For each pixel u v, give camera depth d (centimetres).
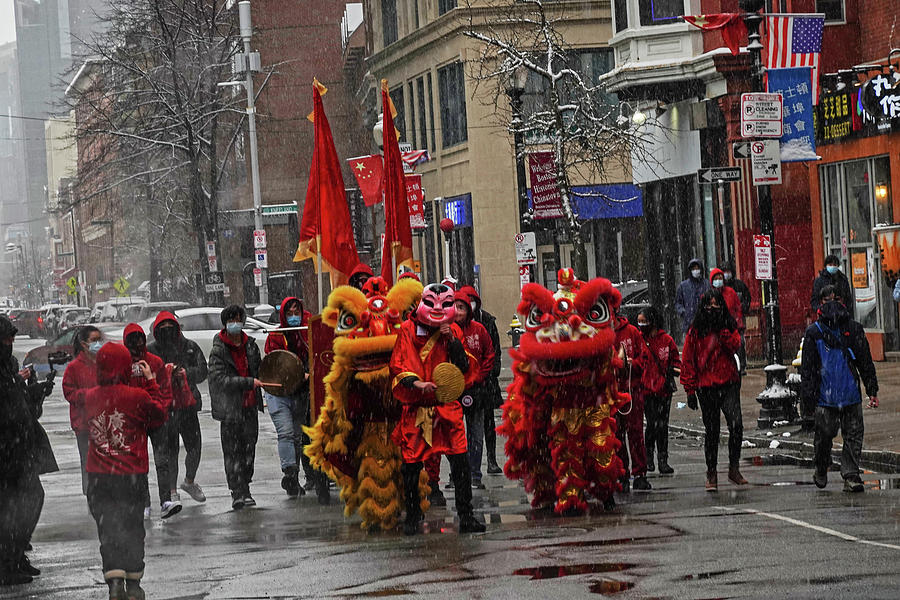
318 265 1716
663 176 3834
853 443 1454
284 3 7856
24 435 1155
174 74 5528
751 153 2167
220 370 1576
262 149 7756
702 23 2412
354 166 2923
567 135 3512
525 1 3422
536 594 920
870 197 3066
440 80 5481
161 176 6141
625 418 1523
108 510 1005
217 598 984
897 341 2997
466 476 1276
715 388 1523
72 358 1611
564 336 1353
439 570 1053
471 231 5250
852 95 3034
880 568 962
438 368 1251
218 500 1661
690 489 1539
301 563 1134
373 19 6338
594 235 5097
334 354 1429
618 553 1081
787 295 3331
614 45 3622
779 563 998
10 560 1137
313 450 1364
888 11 3122
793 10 3247
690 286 2859
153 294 7412
